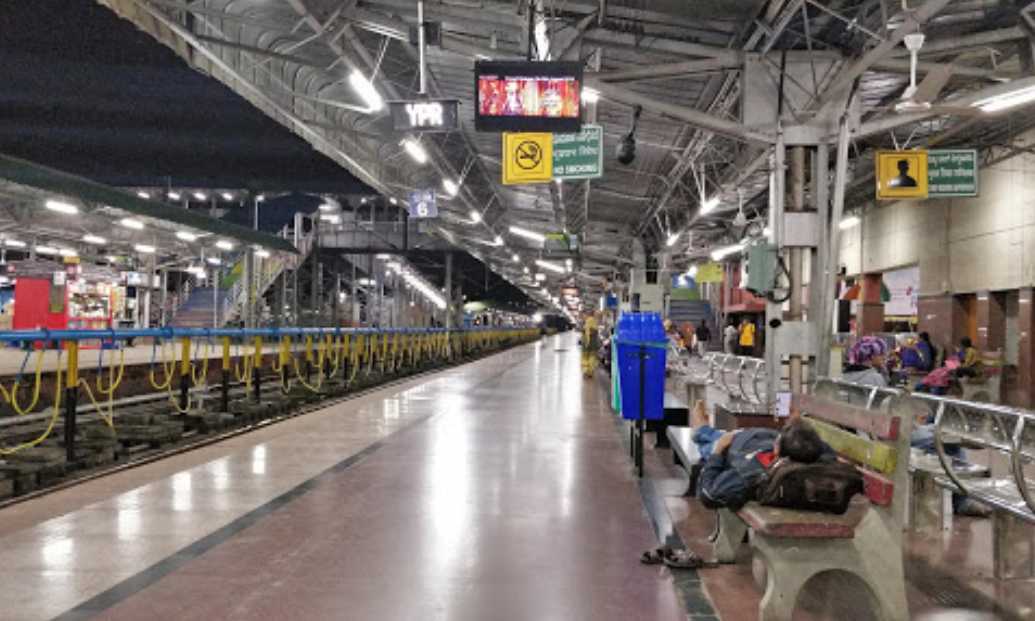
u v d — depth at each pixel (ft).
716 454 18.08
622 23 37.27
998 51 37.47
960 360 58.18
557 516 22.54
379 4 38.93
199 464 31.22
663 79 41.01
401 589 16.52
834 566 14.15
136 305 117.39
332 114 63.21
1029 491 17.57
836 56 35.35
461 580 17.11
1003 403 63.46
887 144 61.98
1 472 27.55
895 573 14.24
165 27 40.16
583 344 81.71
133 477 28.78
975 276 67.26
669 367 67.62
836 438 17.43
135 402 53.31
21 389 46.03
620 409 32.94
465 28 40.65
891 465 14.37
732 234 97.60
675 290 112.78
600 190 87.25
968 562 18.92
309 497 24.68
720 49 36.35
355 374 71.51
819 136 34.58
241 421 46.32
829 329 33.30
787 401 29.30
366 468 29.53
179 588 16.46
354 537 20.27
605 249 146.00
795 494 14.64
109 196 68.49
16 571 17.43
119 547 19.24
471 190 96.68
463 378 79.82
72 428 32.30
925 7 27.07
